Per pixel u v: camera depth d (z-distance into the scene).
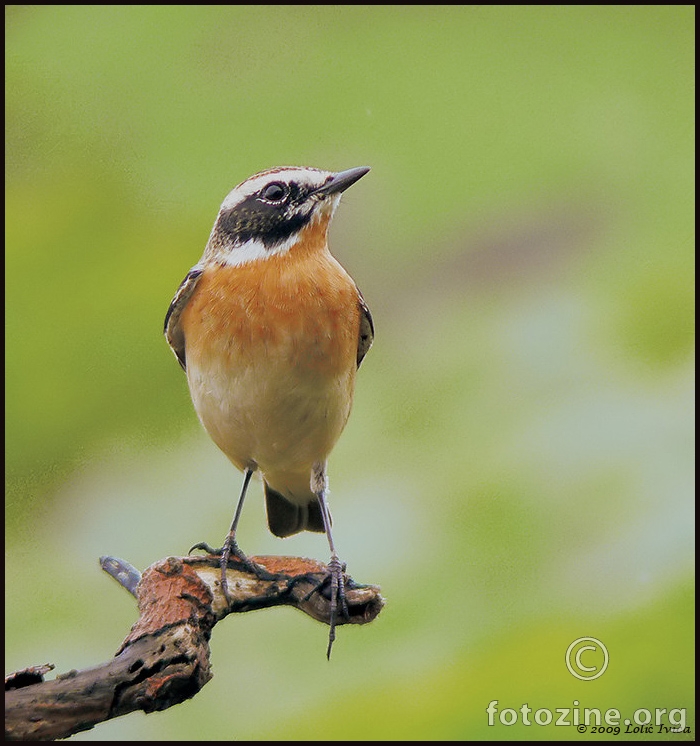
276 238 10.49
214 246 10.88
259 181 10.60
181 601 9.34
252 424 10.62
